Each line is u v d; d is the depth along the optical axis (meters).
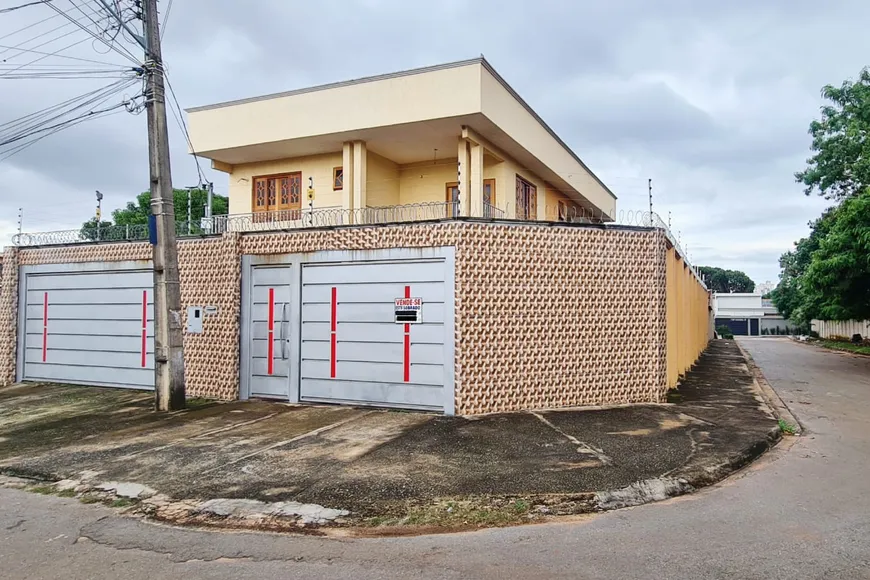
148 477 6.20
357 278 10.15
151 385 12.21
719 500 5.36
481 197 13.62
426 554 4.21
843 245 19.12
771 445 7.61
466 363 9.13
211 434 8.11
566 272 9.79
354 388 10.09
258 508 5.17
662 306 10.35
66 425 9.09
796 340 44.78
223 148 15.05
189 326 11.45
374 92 13.38
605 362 9.95
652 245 10.30
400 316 9.76
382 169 15.74
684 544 4.30
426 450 6.95
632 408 9.57
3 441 8.11
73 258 13.27
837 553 4.12
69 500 5.71
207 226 14.19
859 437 8.24
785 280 50.25
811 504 5.23
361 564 4.06
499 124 13.38
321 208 14.52
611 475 5.81
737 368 17.45
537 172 17.61
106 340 12.82
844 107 23.23
